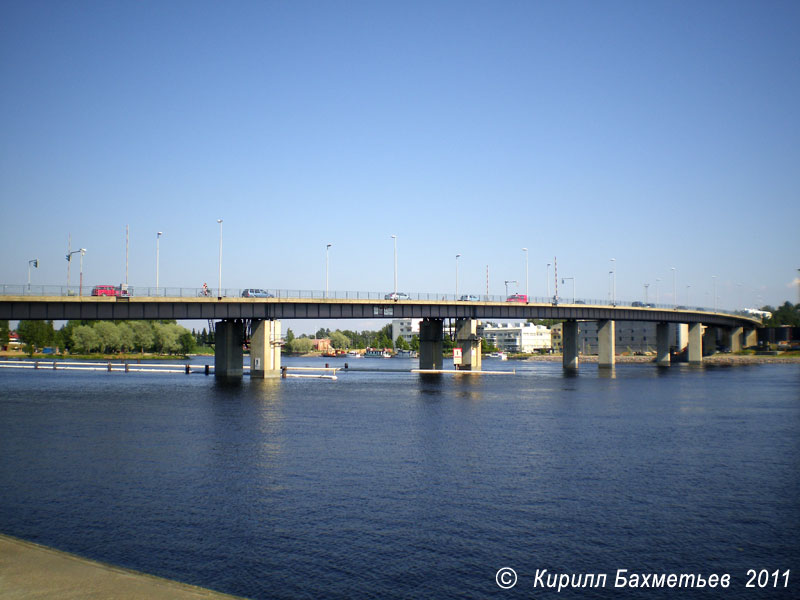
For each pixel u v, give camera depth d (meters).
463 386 114.31
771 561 25.77
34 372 161.00
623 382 124.06
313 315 122.56
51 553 19.67
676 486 36.97
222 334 128.50
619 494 35.16
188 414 70.50
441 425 61.69
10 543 20.78
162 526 29.34
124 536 27.97
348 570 24.41
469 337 151.75
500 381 128.00
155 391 101.06
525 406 79.56
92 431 57.72
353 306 126.75
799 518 31.08
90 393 97.38
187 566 24.62
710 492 35.66
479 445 50.25
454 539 27.88
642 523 30.20
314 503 33.16
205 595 16.36
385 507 32.47
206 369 141.25
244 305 115.94
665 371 166.50
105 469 41.19
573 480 38.31
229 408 76.75
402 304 131.12
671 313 185.88
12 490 35.75
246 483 37.41
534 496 34.69
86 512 31.47
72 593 16.41
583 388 109.19
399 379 135.12
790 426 61.06
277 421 64.62
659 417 68.19
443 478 38.72
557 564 25.25
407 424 62.31
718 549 27.00
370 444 50.66
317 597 22.08
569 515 31.31
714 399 88.69
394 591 22.64
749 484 37.47
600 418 67.31
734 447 49.50
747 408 77.25
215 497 34.28
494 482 37.75
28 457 45.28
